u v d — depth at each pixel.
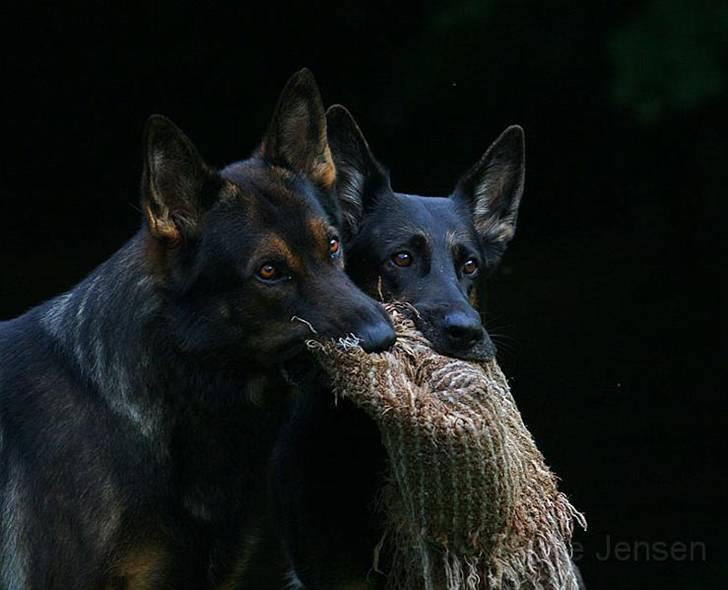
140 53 26.61
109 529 8.26
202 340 8.26
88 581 8.23
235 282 8.17
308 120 8.88
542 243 25.81
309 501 9.63
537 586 8.20
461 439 7.60
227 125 26.33
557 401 19.48
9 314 22.11
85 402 8.39
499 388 8.44
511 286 23.91
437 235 10.13
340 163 10.41
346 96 25.39
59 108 27.12
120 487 8.30
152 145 8.18
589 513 16.88
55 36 26.61
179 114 26.56
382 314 8.02
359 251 10.23
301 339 8.05
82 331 8.54
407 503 7.95
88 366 8.45
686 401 19.53
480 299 10.67
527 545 8.15
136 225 27.09
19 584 8.27
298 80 8.80
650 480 17.47
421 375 7.94
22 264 25.61
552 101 23.88
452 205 10.61
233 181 8.41
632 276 23.89
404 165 25.12
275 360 8.20
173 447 8.45
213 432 8.52
